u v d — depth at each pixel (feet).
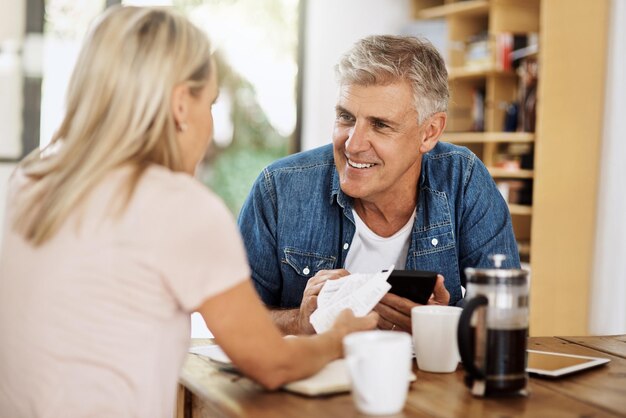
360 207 6.00
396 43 5.42
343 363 4.07
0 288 3.64
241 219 6.26
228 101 19.70
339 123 5.52
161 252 3.41
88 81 3.54
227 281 3.51
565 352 4.77
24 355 3.48
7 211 3.76
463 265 6.24
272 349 3.64
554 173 12.17
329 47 16.96
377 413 3.41
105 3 15.79
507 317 3.68
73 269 3.41
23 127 15.25
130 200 3.43
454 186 6.14
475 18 15.66
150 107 3.55
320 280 4.98
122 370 3.43
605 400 3.66
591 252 11.94
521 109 13.85
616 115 11.62
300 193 6.12
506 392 3.70
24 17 15.15
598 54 11.79
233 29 18.88
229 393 3.73
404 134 5.41
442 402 3.61
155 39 3.59
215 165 20.31
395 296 4.72
